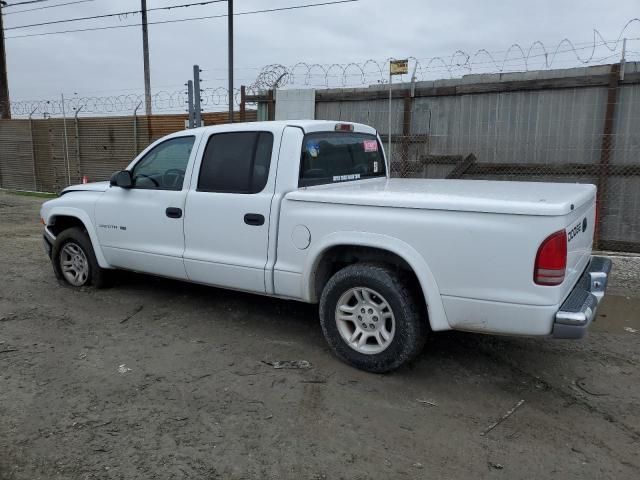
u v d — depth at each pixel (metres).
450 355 4.49
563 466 3.01
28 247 8.95
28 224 11.55
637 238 8.09
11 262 7.75
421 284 3.73
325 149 4.80
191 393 3.82
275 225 4.40
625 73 7.78
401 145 9.57
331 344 4.27
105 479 2.88
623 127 7.95
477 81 8.89
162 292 6.19
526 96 8.53
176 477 2.90
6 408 3.60
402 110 9.57
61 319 5.31
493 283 3.49
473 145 9.03
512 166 8.70
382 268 3.97
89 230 5.91
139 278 6.72
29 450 3.13
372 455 3.11
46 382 3.97
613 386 3.98
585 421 3.49
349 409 3.62
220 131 4.85
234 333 4.98
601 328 5.17
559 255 3.32
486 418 3.52
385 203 3.83
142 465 2.99
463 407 3.66
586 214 4.06
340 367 4.26
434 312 3.72
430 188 4.45
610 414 3.58
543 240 3.31
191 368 4.23
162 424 3.41
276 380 4.03
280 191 4.41
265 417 3.51
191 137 5.06
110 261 5.84
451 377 4.10
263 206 4.45
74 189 6.21
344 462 3.04
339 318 4.22
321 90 10.34
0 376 4.06
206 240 4.88
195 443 3.21
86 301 5.87
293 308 5.68
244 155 4.66
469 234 3.53
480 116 8.92
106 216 5.71
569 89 8.21
